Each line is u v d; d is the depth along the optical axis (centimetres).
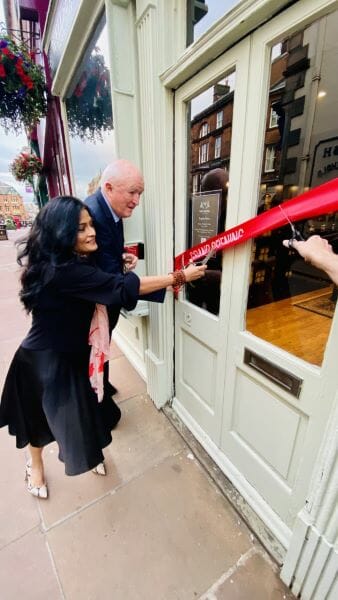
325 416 86
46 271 94
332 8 70
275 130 99
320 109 103
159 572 111
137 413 194
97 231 112
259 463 125
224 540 121
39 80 268
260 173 101
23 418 123
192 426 174
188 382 173
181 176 141
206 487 144
